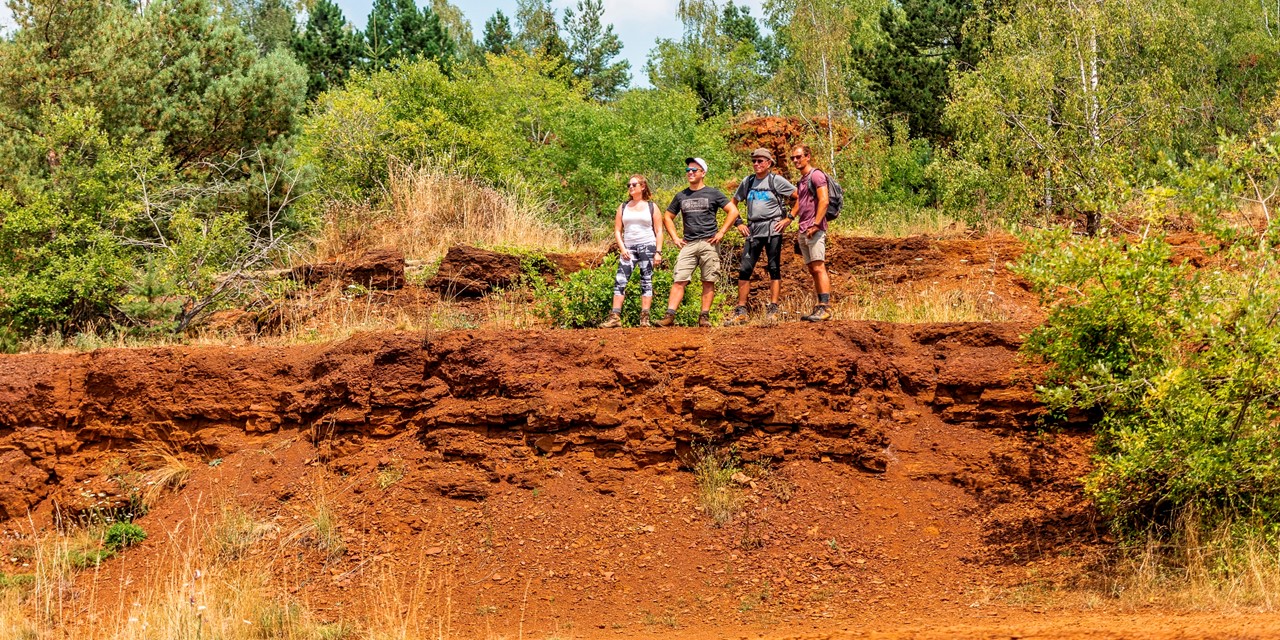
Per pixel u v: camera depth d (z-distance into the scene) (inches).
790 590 307.6
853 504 336.8
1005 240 546.9
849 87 1028.5
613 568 319.9
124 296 513.3
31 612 320.5
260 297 536.1
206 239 530.0
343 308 518.3
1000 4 847.1
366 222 627.2
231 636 289.4
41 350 494.3
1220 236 321.7
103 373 400.2
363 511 349.7
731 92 1275.8
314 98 1219.9
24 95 652.1
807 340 365.1
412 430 371.6
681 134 861.2
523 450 354.9
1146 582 285.6
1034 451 346.6
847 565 315.9
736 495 339.9
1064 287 331.0
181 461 388.8
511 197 657.6
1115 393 311.6
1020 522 327.0
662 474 350.6
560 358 370.9
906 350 377.1
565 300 429.4
